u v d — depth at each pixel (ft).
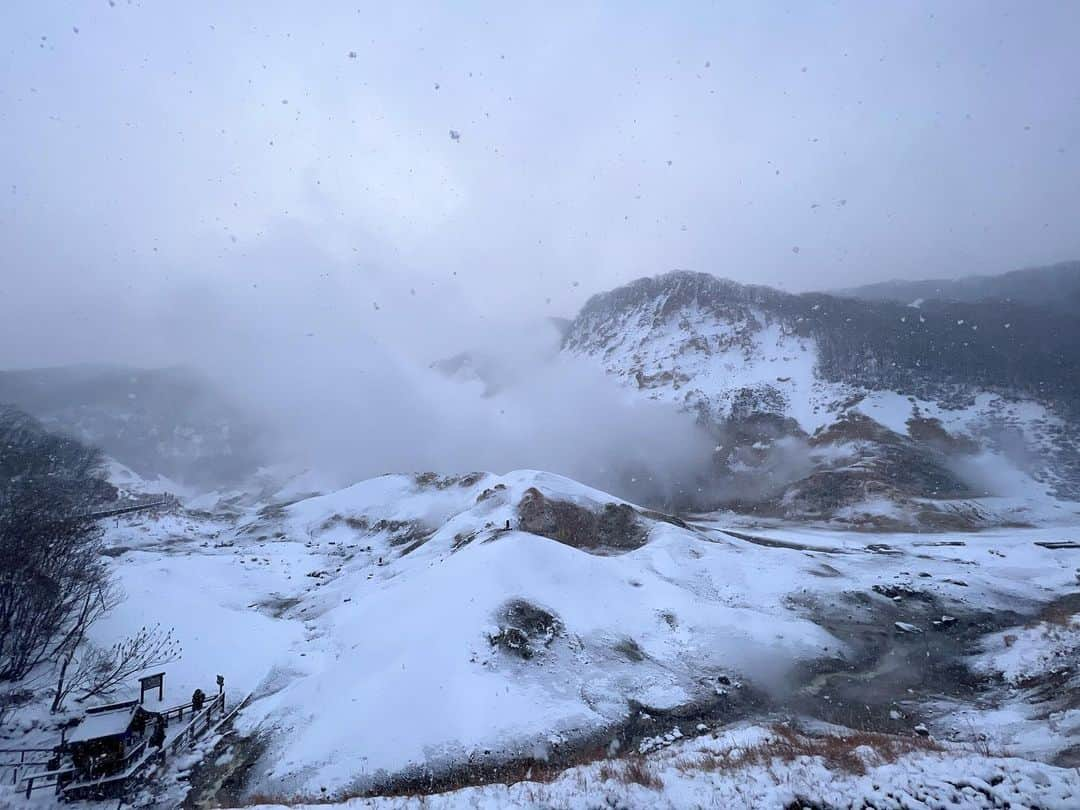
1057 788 28.78
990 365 332.39
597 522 153.79
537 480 174.70
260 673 75.82
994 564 129.90
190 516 223.71
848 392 319.06
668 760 45.16
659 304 474.08
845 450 269.85
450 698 62.80
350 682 67.97
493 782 51.72
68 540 77.77
